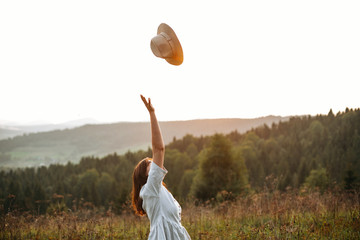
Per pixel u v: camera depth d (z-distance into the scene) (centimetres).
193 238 560
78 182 11006
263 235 505
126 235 596
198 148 18900
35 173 13388
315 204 713
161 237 258
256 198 797
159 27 302
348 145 10319
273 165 10569
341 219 591
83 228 621
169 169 12219
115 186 7488
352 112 13238
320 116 16538
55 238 570
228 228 608
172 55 285
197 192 3238
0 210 668
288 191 838
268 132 18662
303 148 12488
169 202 270
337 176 7681
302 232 513
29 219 686
